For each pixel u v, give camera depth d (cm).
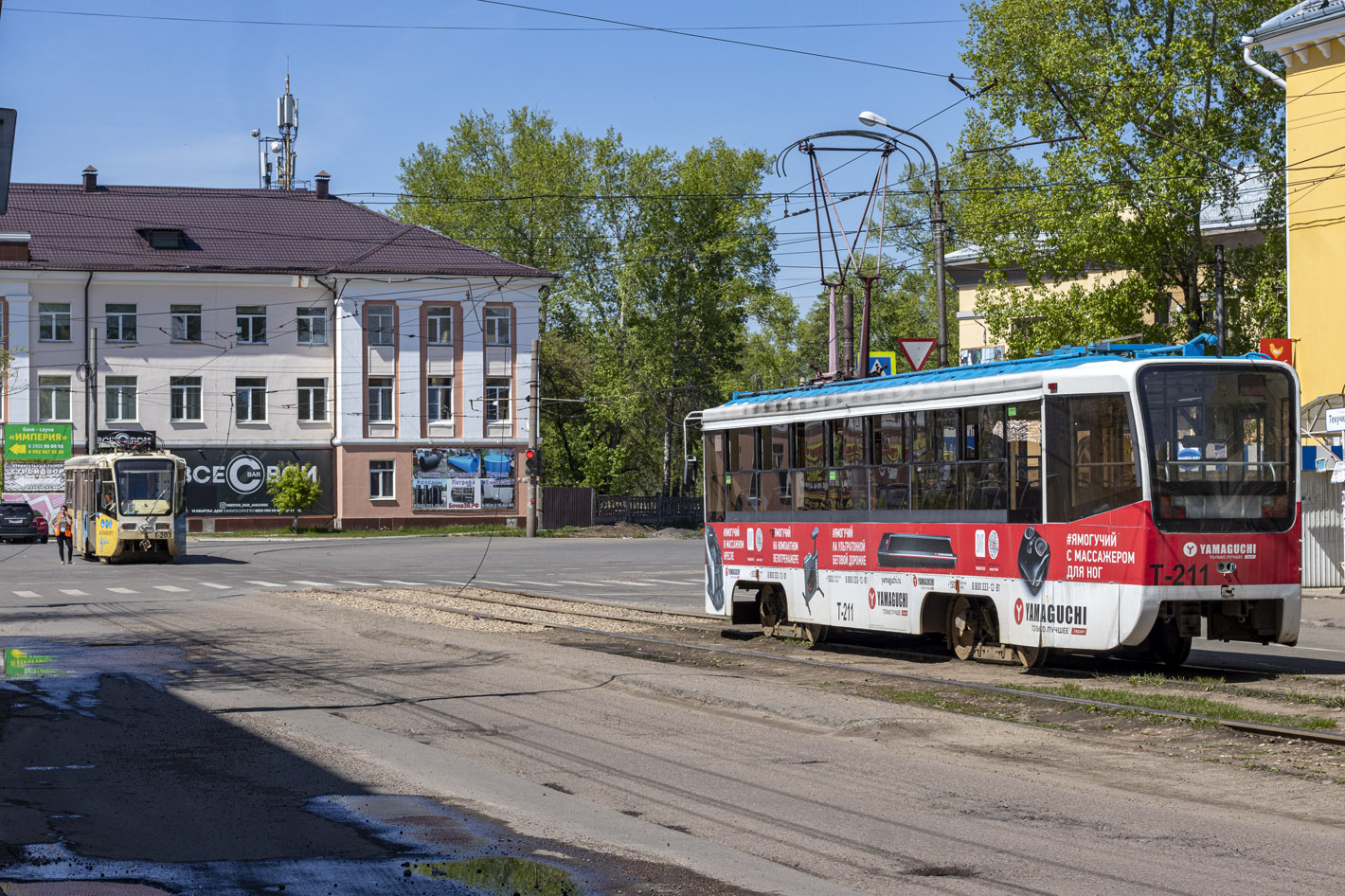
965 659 1477
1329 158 2764
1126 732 1041
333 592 2672
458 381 6338
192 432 6128
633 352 7262
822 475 1675
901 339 2720
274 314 6222
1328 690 1249
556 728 1102
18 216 6291
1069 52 3581
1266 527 1321
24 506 5391
